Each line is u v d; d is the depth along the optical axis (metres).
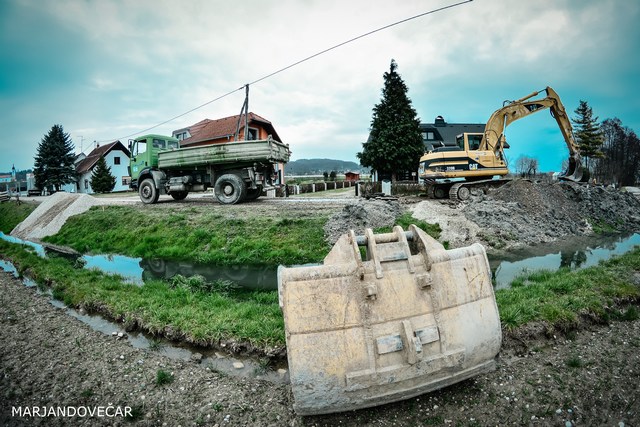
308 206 14.24
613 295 5.67
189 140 32.66
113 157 48.81
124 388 3.80
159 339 5.06
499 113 16.53
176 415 3.35
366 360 2.88
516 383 3.68
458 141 17.45
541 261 8.75
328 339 2.88
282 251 9.75
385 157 29.67
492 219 11.61
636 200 16.58
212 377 4.02
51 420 3.32
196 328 5.00
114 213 14.91
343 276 3.05
